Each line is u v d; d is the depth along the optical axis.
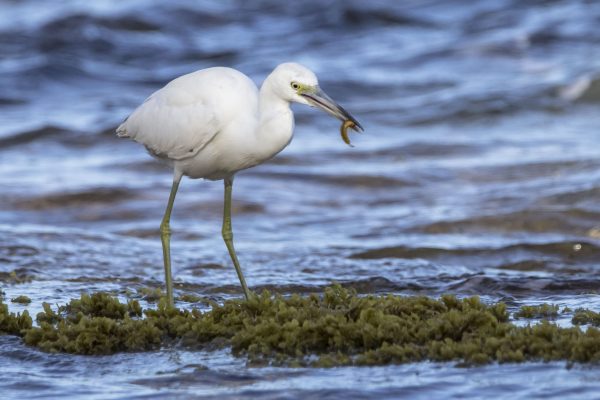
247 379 7.72
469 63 34.84
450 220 16.81
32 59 36.56
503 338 8.16
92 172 21.70
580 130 25.77
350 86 31.98
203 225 17.30
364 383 7.54
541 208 17.03
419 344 8.33
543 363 7.84
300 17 44.09
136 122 10.55
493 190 19.11
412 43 38.25
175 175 10.41
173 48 39.72
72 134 25.72
